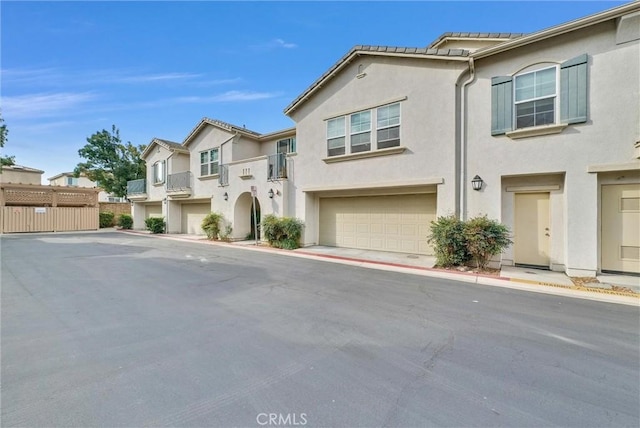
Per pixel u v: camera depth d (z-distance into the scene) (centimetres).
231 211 1623
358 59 1130
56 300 562
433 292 625
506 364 327
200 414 241
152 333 408
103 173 3028
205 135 1853
